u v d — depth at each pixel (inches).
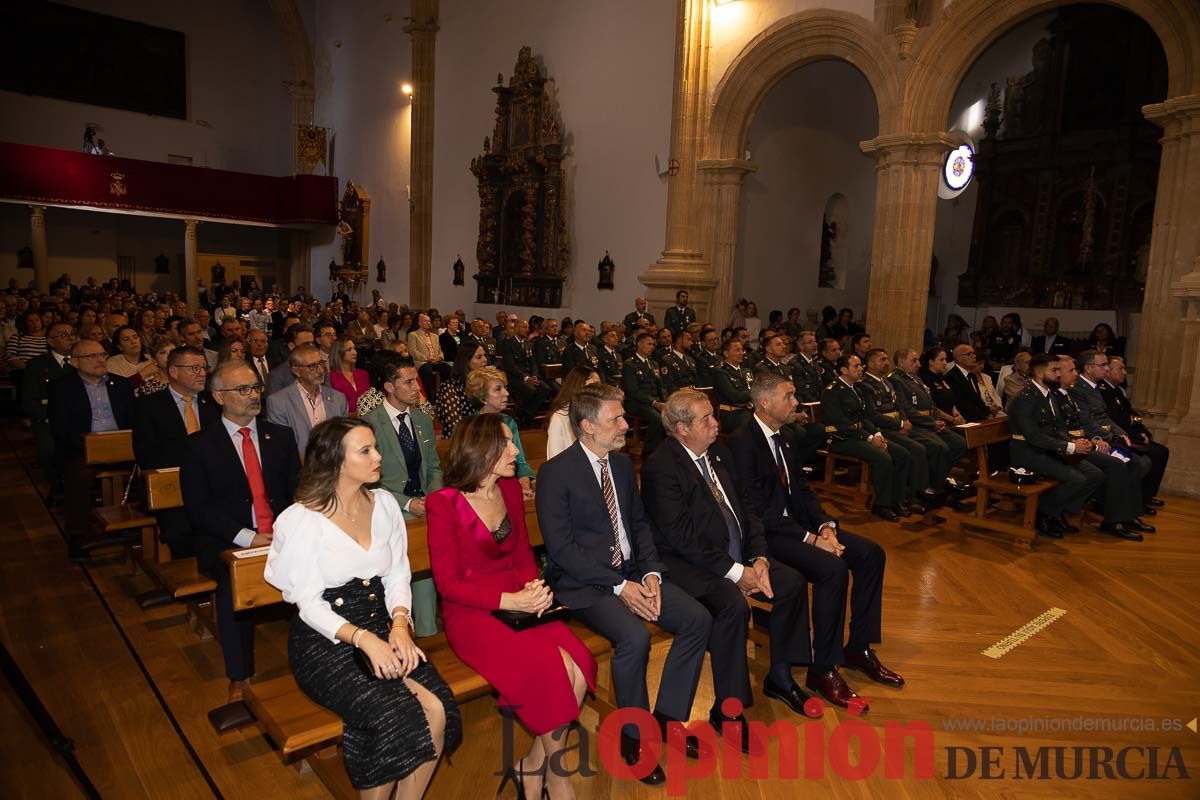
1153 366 307.6
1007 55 661.3
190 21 888.9
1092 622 172.7
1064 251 642.8
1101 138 614.2
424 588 147.0
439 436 206.8
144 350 339.9
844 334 533.3
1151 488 256.1
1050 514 234.1
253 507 138.9
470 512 118.0
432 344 442.3
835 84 559.5
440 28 704.4
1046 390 242.5
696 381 373.7
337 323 589.3
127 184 783.1
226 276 950.4
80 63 826.2
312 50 936.3
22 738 118.6
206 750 117.6
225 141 923.4
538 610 113.0
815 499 156.3
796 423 293.3
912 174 392.2
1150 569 207.5
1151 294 309.1
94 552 194.5
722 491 141.8
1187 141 295.6
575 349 394.9
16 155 722.2
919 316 400.2
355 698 96.3
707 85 474.3
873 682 145.6
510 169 597.9
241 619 124.1
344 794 103.0
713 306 485.4
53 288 701.3
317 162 895.7
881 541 227.6
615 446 127.1
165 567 145.1
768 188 530.6
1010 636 165.0
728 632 124.0
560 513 125.3
